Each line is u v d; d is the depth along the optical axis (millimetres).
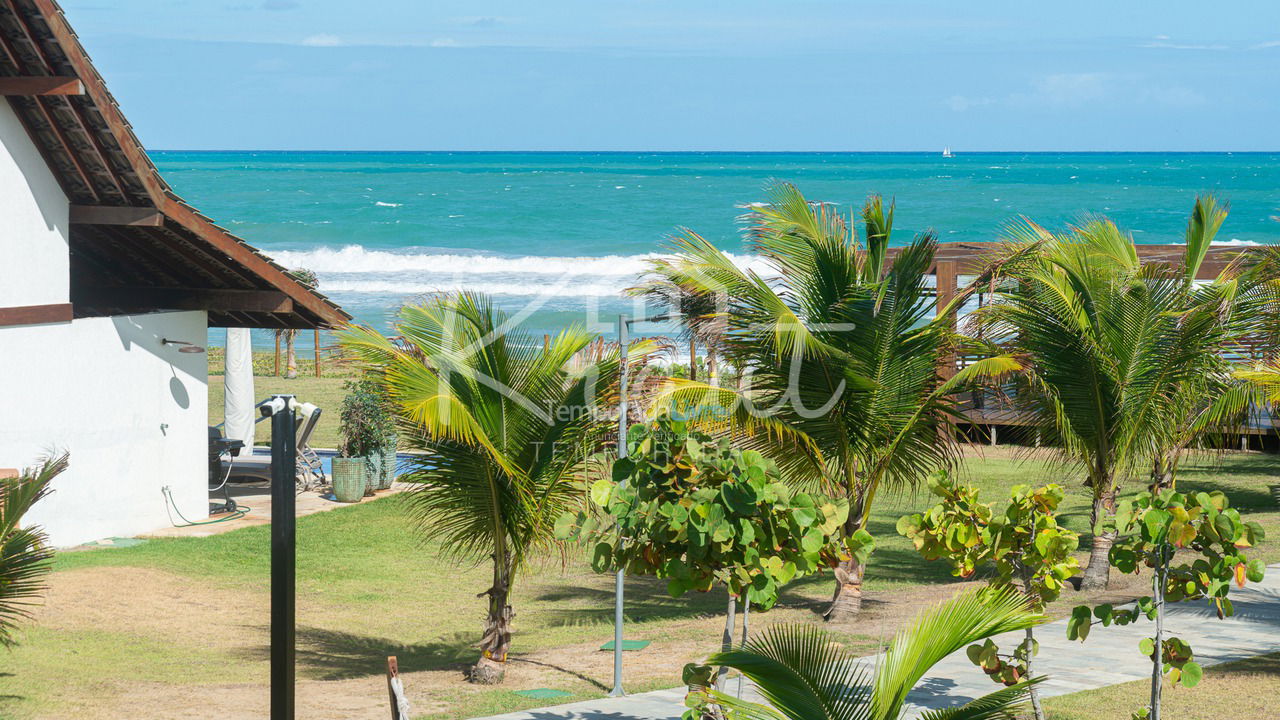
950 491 7527
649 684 9875
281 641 6672
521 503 9906
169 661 10570
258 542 16406
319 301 18156
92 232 16672
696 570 6496
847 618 12398
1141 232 90562
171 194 15422
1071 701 8914
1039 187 128625
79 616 12148
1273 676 9648
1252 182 133875
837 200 111062
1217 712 8617
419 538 17219
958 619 5242
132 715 8594
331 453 24984
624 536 6727
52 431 15477
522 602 14078
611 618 13086
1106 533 13820
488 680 9984
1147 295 13289
